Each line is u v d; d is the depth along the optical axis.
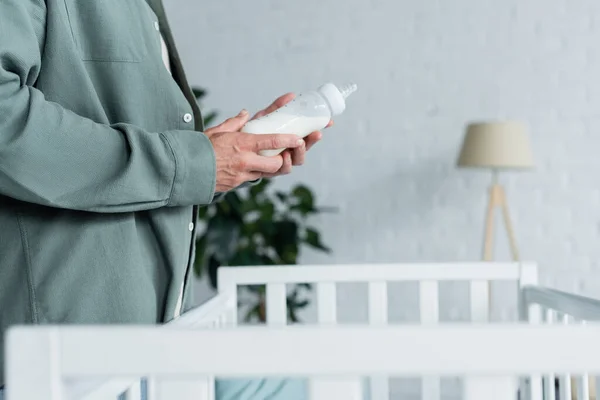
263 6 2.69
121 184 0.74
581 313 0.88
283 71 2.69
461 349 0.44
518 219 2.53
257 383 1.12
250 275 1.17
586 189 2.49
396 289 2.61
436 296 1.17
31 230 0.78
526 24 2.52
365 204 2.64
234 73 2.71
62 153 0.72
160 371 0.46
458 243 2.58
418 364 0.45
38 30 0.80
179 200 0.80
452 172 2.58
